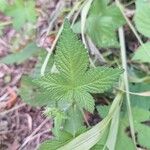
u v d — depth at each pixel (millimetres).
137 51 232
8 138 247
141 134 214
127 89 222
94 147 197
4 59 266
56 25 282
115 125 210
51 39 277
